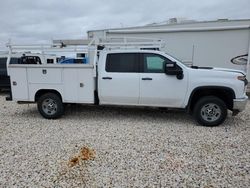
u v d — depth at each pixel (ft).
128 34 34.55
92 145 14.58
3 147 14.39
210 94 18.84
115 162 12.35
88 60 19.92
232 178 10.78
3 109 24.80
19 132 17.21
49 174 11.20
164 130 17.44
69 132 17.10
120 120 20.21
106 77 19.30
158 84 18.66
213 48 32.14
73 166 11.95
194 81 18.12
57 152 13.58
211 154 13.24
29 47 20.52
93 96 19.69
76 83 19.70
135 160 12.56
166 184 10.37
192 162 12.31
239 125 18.67
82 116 21.58
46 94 20.35
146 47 20.54
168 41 33.55
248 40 30.71
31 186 10.25
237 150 13.76
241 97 17.79
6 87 34.19
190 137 15.93
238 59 31.48
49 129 17.85
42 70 19.97
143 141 15.21
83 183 10.46
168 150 13.79
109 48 20.30
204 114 18.37
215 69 18.56
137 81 18.92
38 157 12.96
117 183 10.45
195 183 10.43
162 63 18.69
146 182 10.53
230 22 33.06
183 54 33.27
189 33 32.63
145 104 19.44
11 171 11.49
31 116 21.84
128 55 19.15
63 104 20.74
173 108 19.79
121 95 19.36
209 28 31.76
